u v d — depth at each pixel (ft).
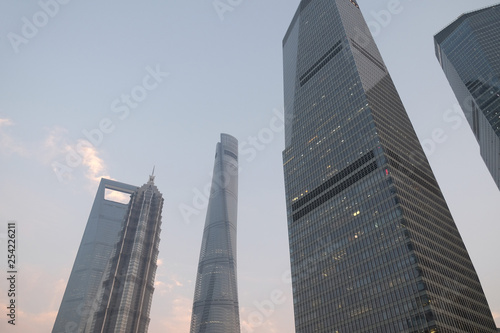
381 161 470.80
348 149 529.45
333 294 440.45
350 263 439.22
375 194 455.22
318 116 625.00
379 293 392.68
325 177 542.16
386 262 402.52
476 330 372.38
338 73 638.53
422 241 407.03
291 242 540.11
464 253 450.71
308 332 447.83
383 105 573.33
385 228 422.82
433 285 370.32
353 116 554.46
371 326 383.86
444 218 472.03
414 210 435.94
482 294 421.18
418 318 351.05
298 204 565.53
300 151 621.72
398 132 541.75
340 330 412.36
